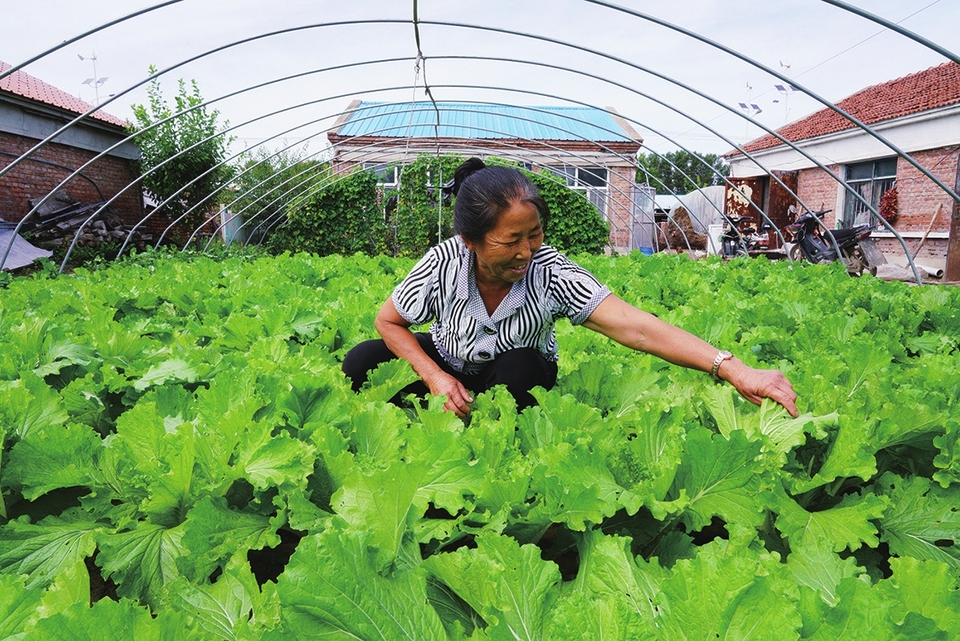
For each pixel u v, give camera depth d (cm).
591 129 2405
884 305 434
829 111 2294
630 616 99
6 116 1420
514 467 173
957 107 1520
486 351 248
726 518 152
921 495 173
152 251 1264
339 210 1839
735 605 96
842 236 1406
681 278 648
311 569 103
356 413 208
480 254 213
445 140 2123
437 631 111
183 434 165
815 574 132
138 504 177
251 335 355
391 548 124
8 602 116
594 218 1784
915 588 105
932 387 232
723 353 204
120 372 294
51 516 176
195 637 107
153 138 1769
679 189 6141
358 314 418
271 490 171
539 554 124
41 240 1489
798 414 187
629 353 319
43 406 211
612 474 169
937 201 1631
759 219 2355
